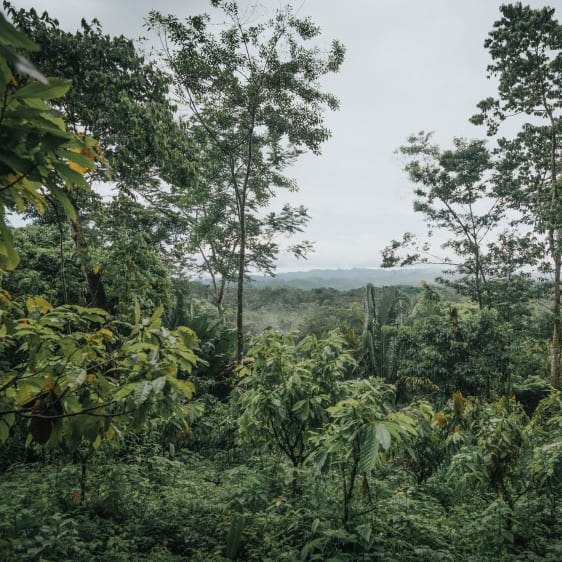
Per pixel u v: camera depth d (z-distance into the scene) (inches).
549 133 751.7
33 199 63.2
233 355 462.9
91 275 342.3
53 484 191.8
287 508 166.7
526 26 711.1
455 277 909.2
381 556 124.9
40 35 303.3
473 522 157.9
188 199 528.4
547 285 783.7
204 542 157.4
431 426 206.7
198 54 450.3
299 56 454.3
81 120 338.3
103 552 140.7
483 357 494.3
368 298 618.2
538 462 163.5
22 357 192.7
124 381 98.9
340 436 124.1
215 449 291.6
